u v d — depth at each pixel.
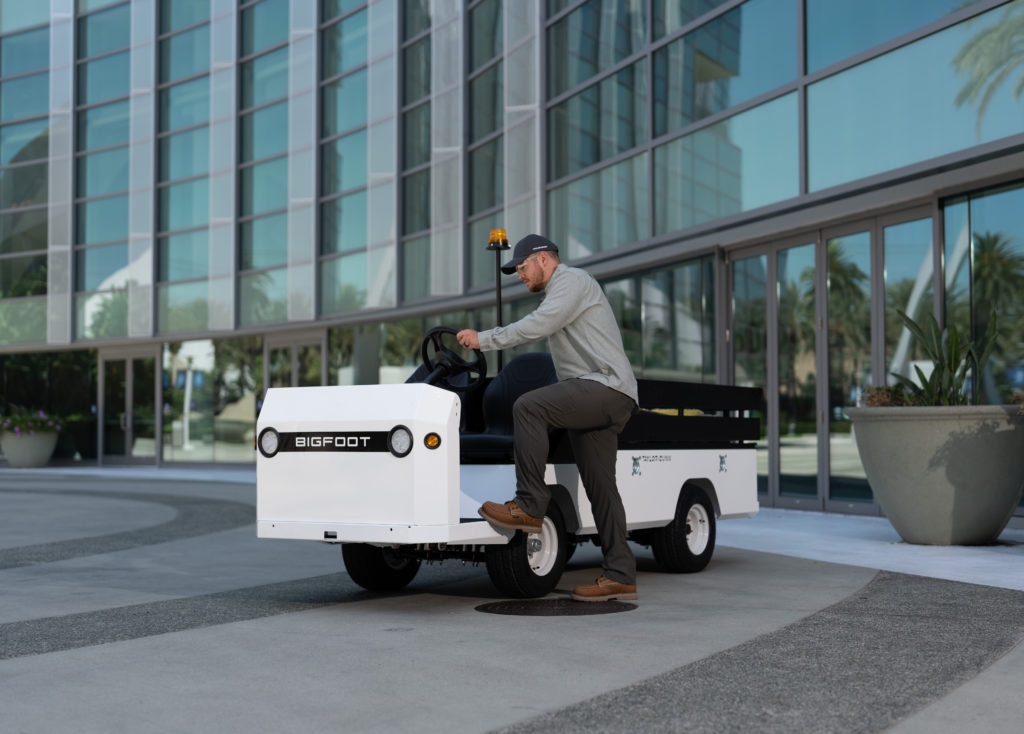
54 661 4.59
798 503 11.82
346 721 3.59
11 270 27.42
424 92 19.75
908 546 8.43
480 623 5.41
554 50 15.35
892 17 10.14
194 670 4.38
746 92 11.83
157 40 25.41
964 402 8.58
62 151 26.55
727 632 5.03
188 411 25.50
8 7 27.72
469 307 18.83
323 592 6.67
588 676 4.18
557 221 15.15
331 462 5.70
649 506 6.72
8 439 26.64
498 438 6.06
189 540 9.94
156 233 25.19
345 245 21.62
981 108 9.24
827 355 11.48
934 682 4.00
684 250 13.02
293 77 22.50
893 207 10.76
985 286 9.86
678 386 7.02
